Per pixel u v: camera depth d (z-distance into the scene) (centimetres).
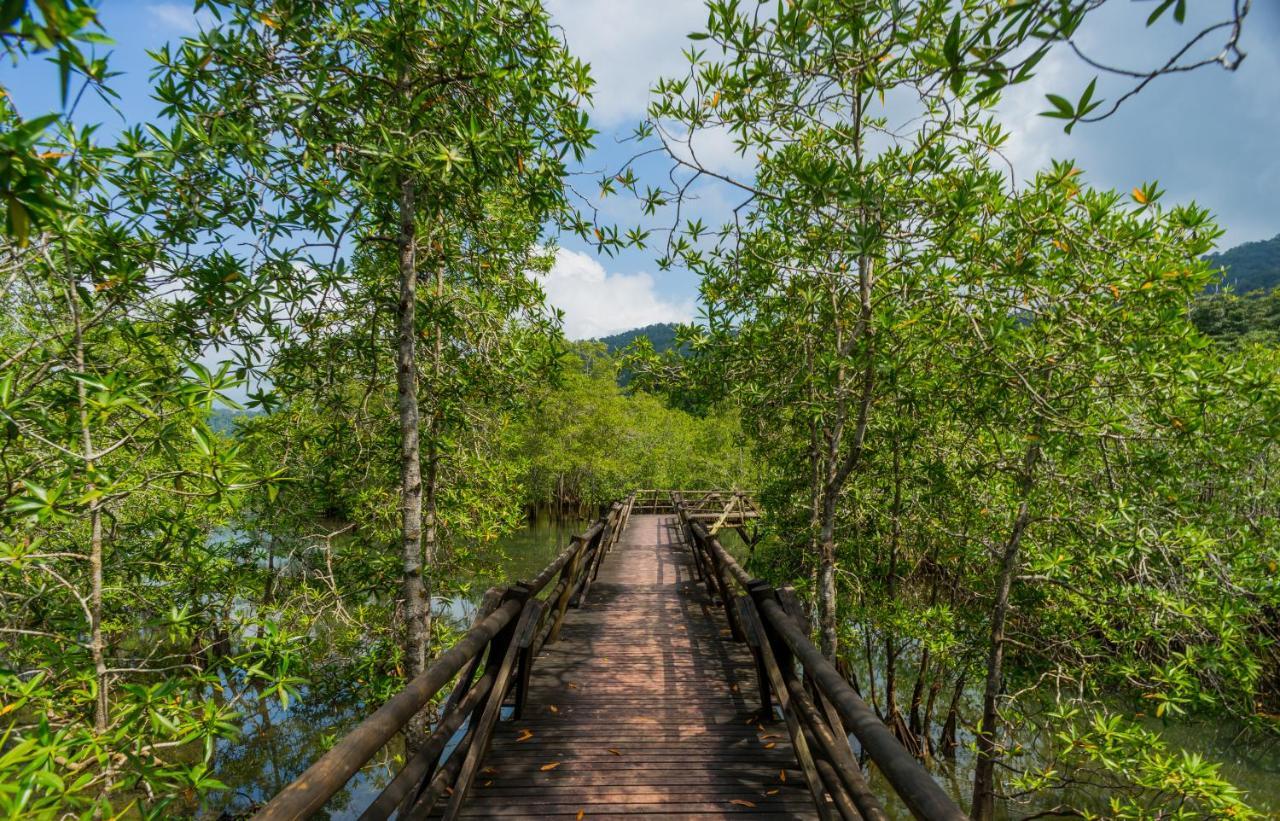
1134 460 459
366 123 368
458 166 358
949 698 890
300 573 569
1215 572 454
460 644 262
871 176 371
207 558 448
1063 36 118
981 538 581
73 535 386
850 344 454
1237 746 712
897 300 450
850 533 789
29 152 127
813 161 316
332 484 500
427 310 500
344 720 686
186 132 305
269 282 350
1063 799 633
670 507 2103
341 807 612
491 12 351
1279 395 362
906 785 144
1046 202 385
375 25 337
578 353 2334
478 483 728
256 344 371
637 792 287
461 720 268
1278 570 449
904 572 850
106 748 240
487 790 289
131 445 297
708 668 474
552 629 541
